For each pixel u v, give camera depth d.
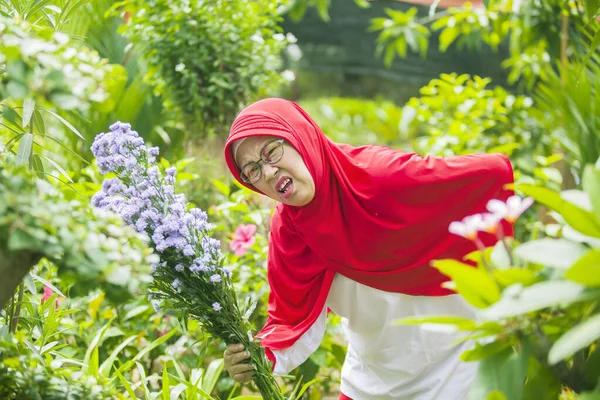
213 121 3.30
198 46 3.24
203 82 3.28
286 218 2.27
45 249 1.24
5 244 1.28
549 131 3.24
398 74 7.18
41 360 1.57
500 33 3.80
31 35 1.34
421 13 6.45
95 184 2.69
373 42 7.10
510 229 2.16
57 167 1.91
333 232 2.16
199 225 1.88
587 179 1.15
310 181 2.07
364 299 2.25
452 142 3.86
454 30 4.05
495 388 1.31
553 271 1.26
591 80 2.81
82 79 1.29
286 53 7.36
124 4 3.36
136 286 1.31
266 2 3.44
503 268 1.28
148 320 2.81
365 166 2.18
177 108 3.37
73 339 2.80
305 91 10.50
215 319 1.96
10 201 1.25
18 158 1.72
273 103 2.12
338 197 2.16
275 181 2.05
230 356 1.99
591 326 1.11
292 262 2.26
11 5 1.96
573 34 3.43
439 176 2.12
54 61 1.26
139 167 1.87
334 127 8.62
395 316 2.24
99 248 1.30
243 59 3.29
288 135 2.04
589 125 2.62
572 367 1.37
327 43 7.23
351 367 2.47
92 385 1.52
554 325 1.32
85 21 3.56
